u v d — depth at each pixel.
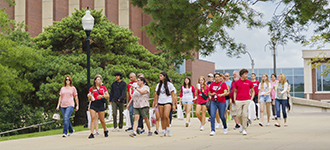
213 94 12.66
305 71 59.56
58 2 49.47
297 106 30.48
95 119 13.58
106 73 23.58
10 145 11.29
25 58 23.36
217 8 11.39
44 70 23.75
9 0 35.81
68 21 25.12
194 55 12.23
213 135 12.56
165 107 12.40
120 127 15.17
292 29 11.52
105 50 26.22
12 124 31.44
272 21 11.45
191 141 11.08
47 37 25.33
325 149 8.79
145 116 12.64
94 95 12.74
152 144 10.56
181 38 11.43
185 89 16.84
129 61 26.12
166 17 10.85
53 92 23.56
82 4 51.41
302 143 10.01
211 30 11.38
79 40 25.72
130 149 9.62
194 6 10.53
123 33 26.02
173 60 38.53
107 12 53.66
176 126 17.05
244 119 12.47
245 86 12.48
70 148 10.20
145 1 11.38
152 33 11.63
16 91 24.27
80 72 23.66
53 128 33.34
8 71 22.36
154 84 28.59
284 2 10.28
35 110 32.53
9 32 29.78
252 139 11.21
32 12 48.44
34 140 12.55
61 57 24.58
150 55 27.84
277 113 15.73
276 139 11.10
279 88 15.64
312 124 16.70
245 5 11.04
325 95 58.91
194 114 26.80
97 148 10.04
